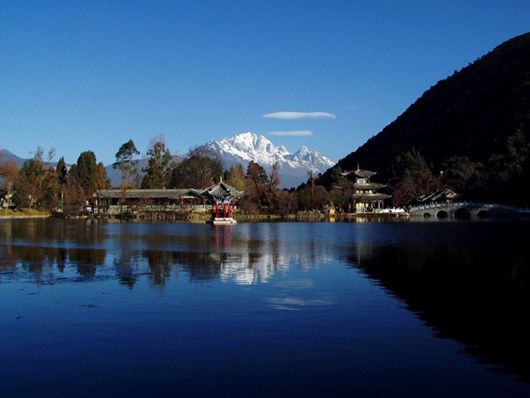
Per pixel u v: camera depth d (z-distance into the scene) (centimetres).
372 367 1476
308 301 2311
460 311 2116
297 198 15762
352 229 8769
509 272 3158
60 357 1567
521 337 1755
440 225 9725
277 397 1284
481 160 19562
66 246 5150
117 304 2256
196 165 16600
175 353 1595
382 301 2309
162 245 5288
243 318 2003
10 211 14575
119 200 13850
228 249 4800
